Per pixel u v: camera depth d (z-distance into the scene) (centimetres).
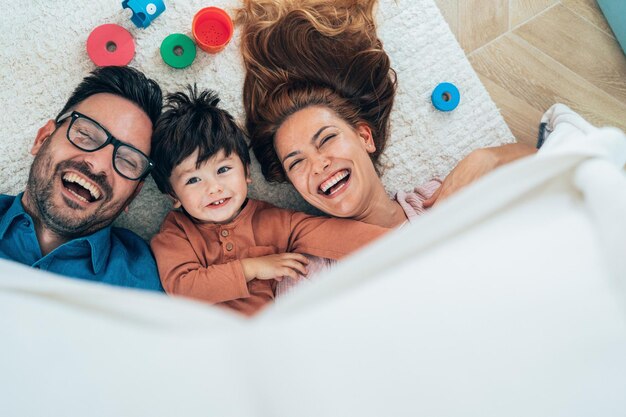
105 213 96
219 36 106
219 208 97
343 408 38
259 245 102
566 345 38
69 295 40
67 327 39
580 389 38
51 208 93
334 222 102
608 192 38
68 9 105
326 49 104
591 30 122
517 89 120
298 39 104
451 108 114
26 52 104
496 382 38
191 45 106
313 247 102
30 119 103
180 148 95
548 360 38
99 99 95
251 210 102
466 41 120
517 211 39
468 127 116
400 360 38
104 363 39
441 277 38
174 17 107
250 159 107
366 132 107
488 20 120
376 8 113
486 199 38
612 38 122
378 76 107
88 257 96
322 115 102
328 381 38
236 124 103
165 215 105
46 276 41
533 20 122
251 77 105
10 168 102
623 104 122
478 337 38
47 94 104
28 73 104
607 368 38
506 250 38
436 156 115
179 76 107
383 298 38
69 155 92
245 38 106
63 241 97
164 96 106
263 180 108
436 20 116
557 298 38
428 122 115
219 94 108
